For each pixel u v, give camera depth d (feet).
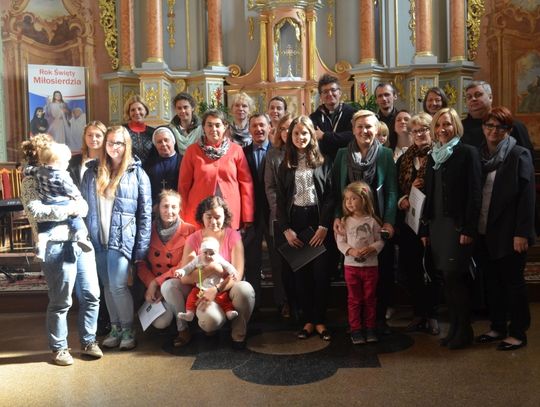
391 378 9.59
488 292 11.33
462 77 25.48
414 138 12.03
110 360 10.98
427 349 10.96
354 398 8.85
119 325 11.90
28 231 22.04
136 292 13.11
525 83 26.32
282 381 9.62
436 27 26.63
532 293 14.51
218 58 26.53
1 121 26.27
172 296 11.46
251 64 27.40
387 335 11.87
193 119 14.47
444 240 10.73
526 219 10.31
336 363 10.36
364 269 11.30
